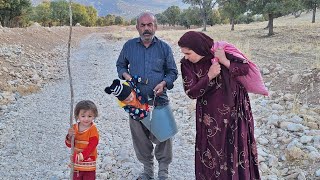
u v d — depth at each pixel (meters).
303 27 30.53
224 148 3.94
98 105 9.75
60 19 60.69
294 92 8.79
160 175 5.29
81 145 4.58
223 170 3.98
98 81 12.91
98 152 6.60
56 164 6.27
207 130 4.00
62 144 7.12
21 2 40.16
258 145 6.30
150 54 4.80
